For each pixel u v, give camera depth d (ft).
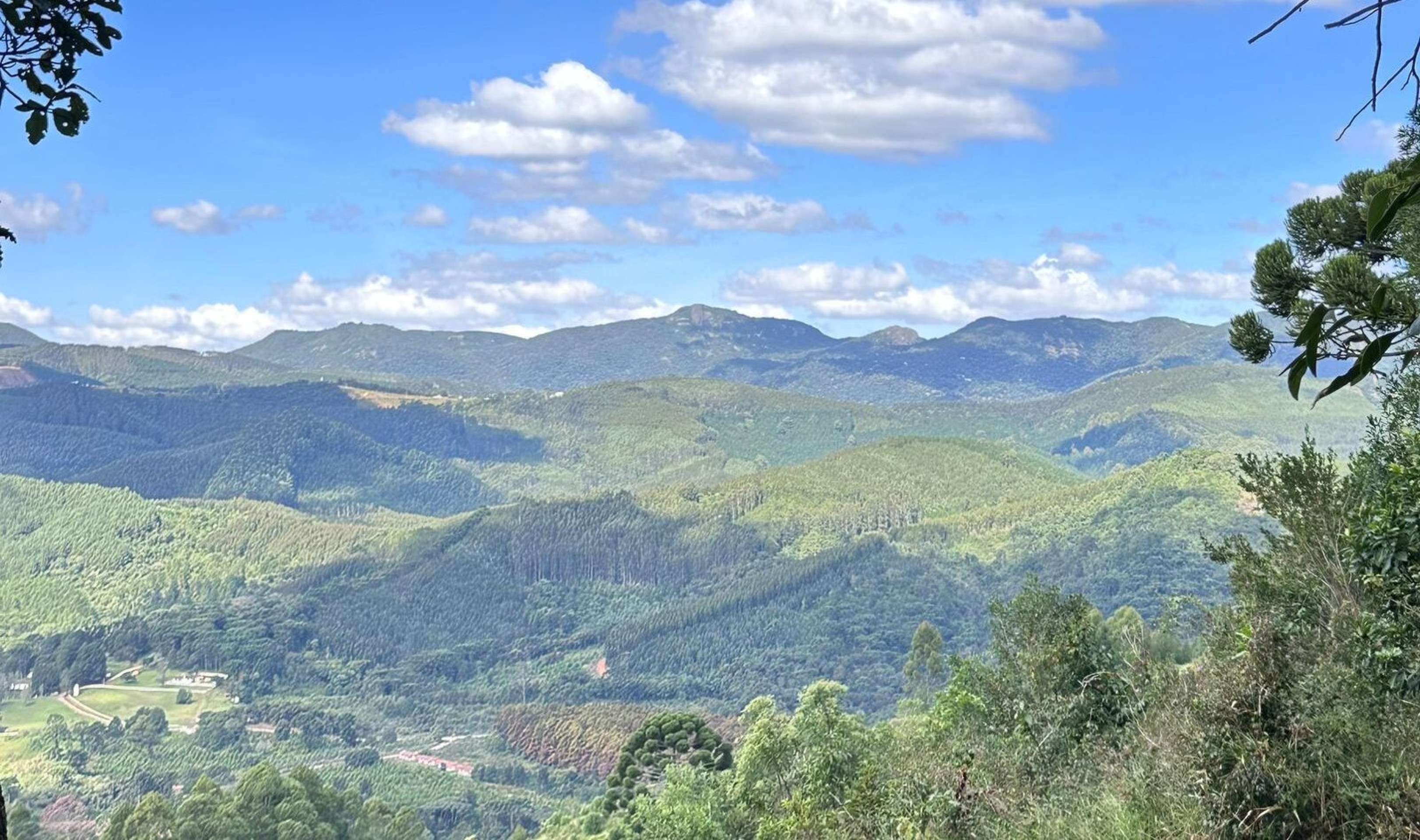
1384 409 33.09
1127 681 40.68
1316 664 26.18
